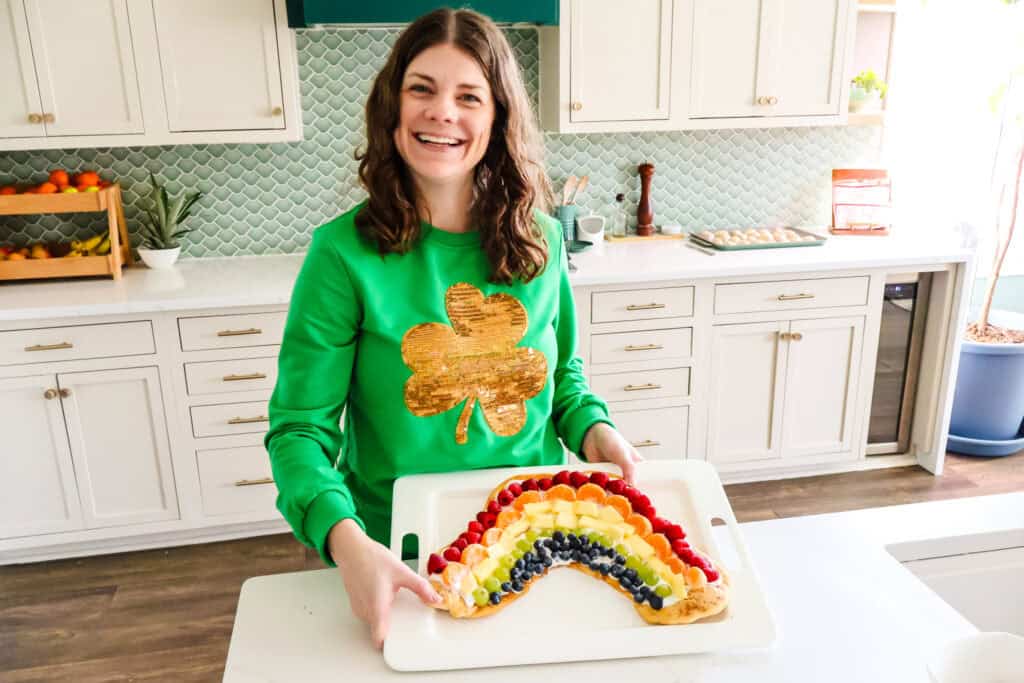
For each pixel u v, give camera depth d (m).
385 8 2.51
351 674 0.89
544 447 1.32
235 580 2.62
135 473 2.69
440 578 0.96
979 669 0.80
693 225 3.49
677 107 2.99
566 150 3.29
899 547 1.22
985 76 3.47
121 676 2.17
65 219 2.99
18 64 2.55
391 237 1.08
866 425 3.18
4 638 2.35
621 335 2.85
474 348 1.15
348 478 1.25
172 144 2.81
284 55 2.69
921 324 3.15
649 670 0.88
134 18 2.58
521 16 2.57
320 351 1.09
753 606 0.95
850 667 0.90
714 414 3.03
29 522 2.67
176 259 3.08
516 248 1.14
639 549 1.03
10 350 2.49
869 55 3.34
